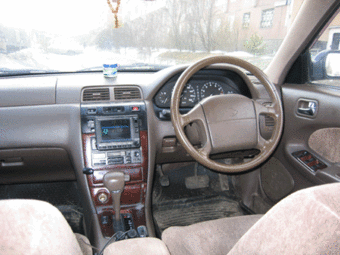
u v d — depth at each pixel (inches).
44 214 20.3
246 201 84.4
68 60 76.1
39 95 63.1
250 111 54.4
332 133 60.3
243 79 69.5
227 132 53.4
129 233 53.7
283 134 72.4
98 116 62.9
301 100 67.2
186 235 43.1
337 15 64.2
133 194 66.0
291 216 18.5
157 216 81.2
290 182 70.9
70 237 21.8
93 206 64.4
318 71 70.1
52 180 73.3
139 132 64.5
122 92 64.7
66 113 62.7
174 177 87.6
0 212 18.3
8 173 68.7
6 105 62.2
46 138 63.1
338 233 16.1
